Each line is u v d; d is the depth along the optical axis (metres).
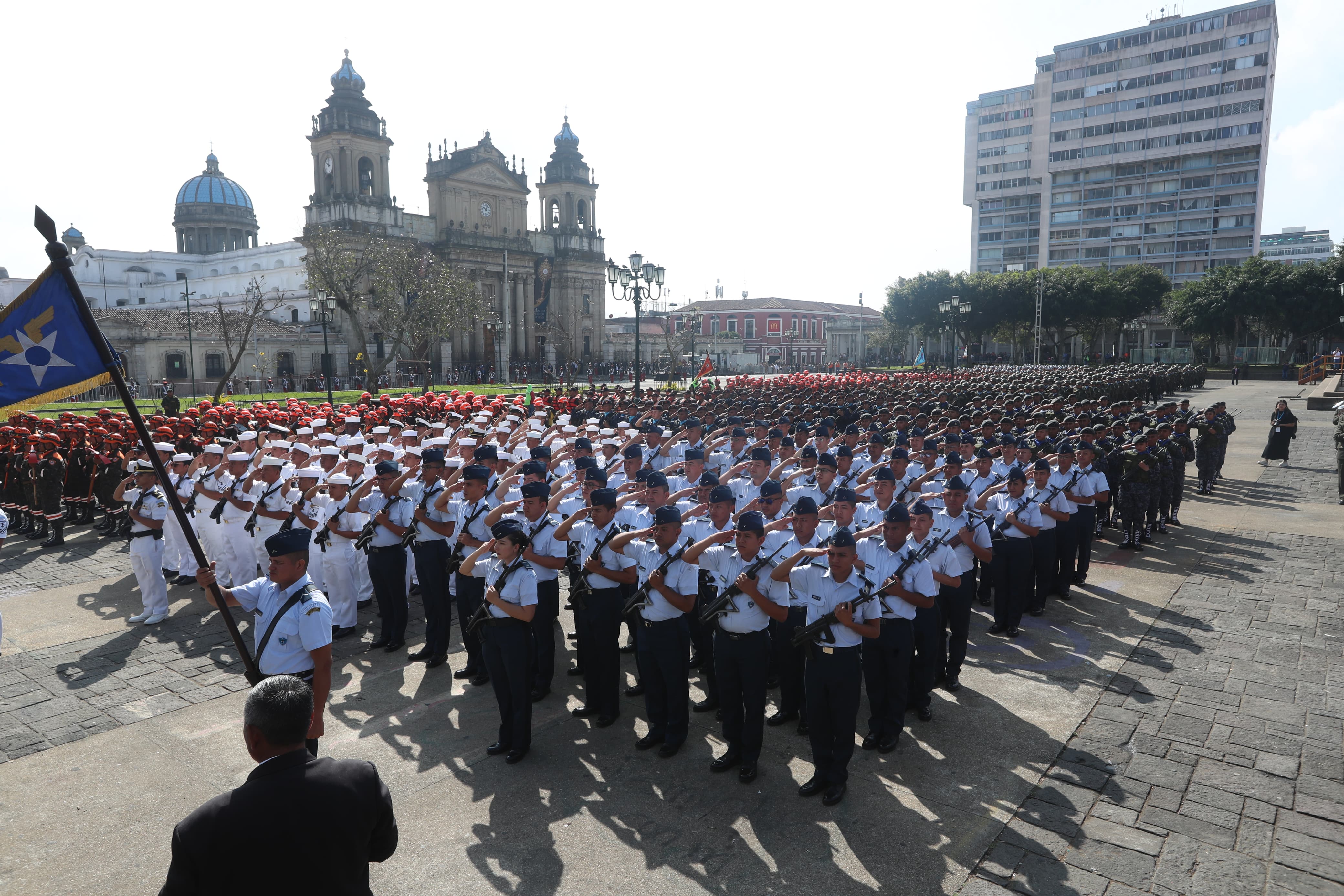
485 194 75.56
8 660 8.79
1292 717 7.29
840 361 105.31
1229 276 66.50
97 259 90.00
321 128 65.69
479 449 9.66
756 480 9.82
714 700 7.85
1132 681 8.12
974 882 5.11
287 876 2.98
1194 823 5.70
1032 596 10.35
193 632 9.70
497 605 6.53
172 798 6.15
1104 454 14.02
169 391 31.86
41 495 13.77
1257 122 95.06
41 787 6.27
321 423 15.65
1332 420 32.50
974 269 121.12
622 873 5.23
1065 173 109.88
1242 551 13.14
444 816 5.89
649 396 24.55
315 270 44.53
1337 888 5.00
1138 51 102.56
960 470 8.77
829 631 6.00
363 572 10.95
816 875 5.20
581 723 7.48
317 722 5.20
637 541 7.22
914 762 6.63
